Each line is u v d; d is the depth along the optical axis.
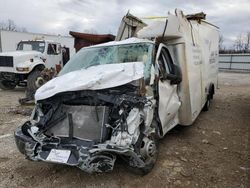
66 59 14.62
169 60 5.21
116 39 6.53
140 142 3.71
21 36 20.91
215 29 8.86
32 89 10.03
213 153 4.89
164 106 4.53
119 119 3.49
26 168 4.29
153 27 5.34
